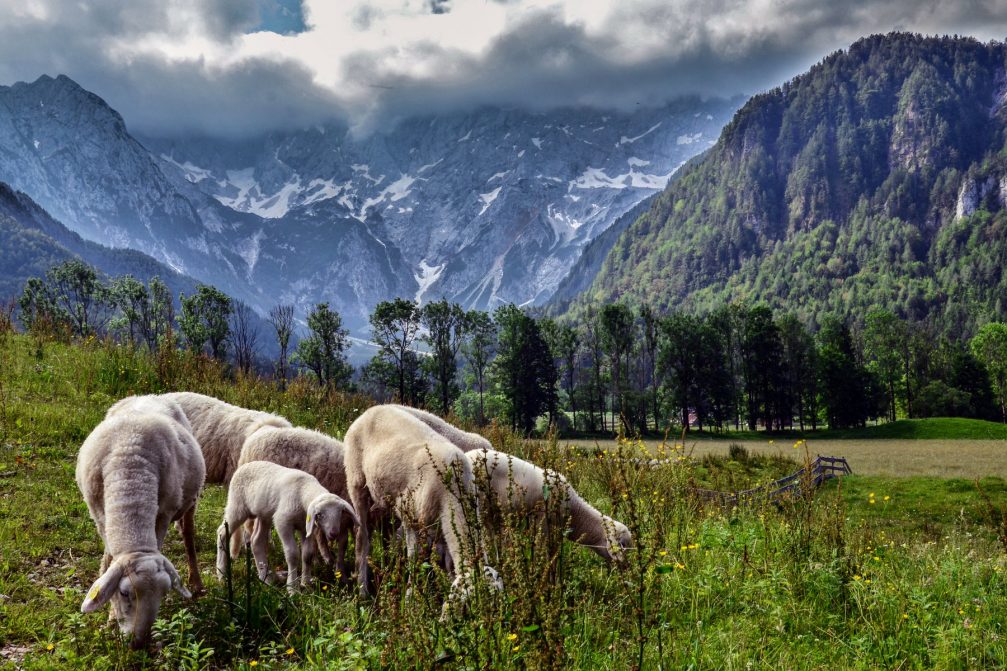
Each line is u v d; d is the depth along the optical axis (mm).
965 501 24688
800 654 5652
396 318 83312
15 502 8344
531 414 91750
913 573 7727
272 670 5398
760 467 28531
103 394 13758
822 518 8258
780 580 6566
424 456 7191
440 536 6949
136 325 79250
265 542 7641
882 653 5727
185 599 6387
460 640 4777
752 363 106125
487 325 94062
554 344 107312
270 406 15602
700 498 9625
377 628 5531
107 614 6117
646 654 5316
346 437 8242
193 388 15234
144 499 6211
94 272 89250
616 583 6625
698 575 6703
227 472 9344
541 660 4391
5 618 5887
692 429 102375
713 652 5516
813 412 105438
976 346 120750
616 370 104500
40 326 18141
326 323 80938
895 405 115188
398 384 80188
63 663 5297
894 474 33875
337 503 7184
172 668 5398
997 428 80500
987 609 6652
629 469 8305
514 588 4906
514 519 6203
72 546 7520
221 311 79250
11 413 11281
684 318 105250
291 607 6277
